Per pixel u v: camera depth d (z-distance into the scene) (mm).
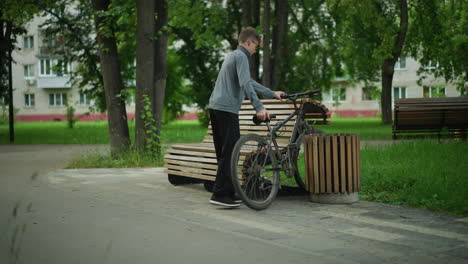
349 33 28766
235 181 5312
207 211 5441
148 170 9617
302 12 28312
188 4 24766
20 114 62062
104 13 10656
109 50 11094
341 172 5734
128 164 10367
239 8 28188
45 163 11375
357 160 5812
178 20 24812
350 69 32062
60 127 40094
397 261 3475
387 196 6133
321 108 6418
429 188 6055
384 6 26641
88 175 8875
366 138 17469
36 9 15148
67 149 15922
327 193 5785
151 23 10898
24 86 61781
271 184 5832
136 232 4477
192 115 59656
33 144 19016
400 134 14188
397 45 26141
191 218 5059
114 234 4422
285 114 6406
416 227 4523
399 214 5125
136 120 11000
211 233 4391
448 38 27141
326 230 4457
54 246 4043
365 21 25922
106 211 5500
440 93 30141
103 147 16297
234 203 5566
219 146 5879
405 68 54625
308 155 5812
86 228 4676
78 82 24891
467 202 5262
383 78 29562
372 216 5043
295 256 3637
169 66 36125
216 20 25766
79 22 21859
